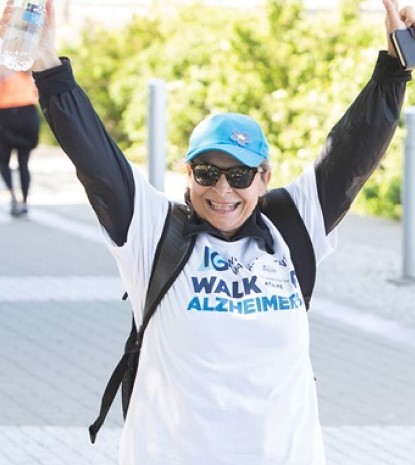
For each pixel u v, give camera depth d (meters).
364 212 20.48
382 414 9.83
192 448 4.95
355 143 5.39
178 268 5.05
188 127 24.52
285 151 21.86
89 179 5.07
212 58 24.86
